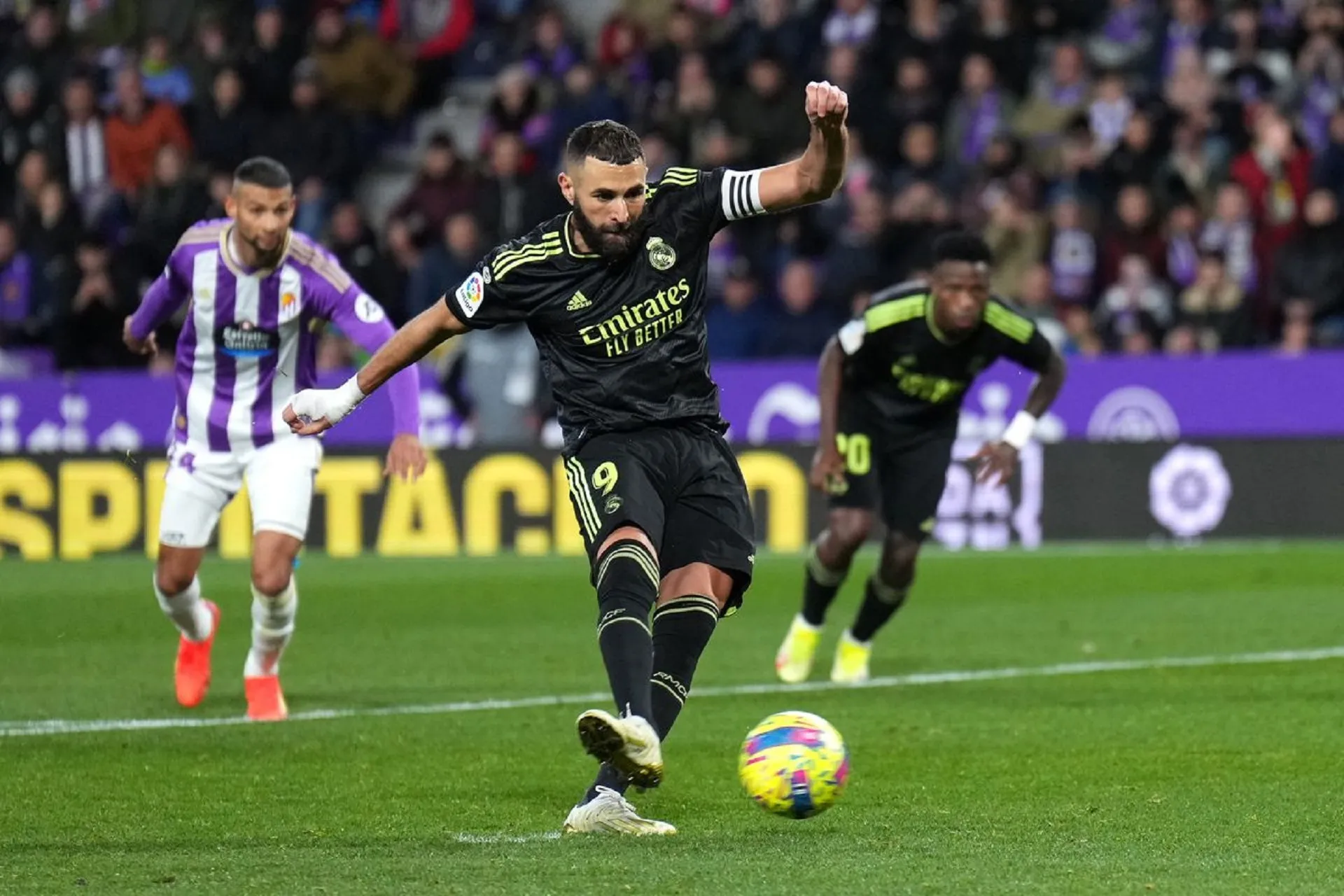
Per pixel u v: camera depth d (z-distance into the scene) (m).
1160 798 16.62
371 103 58.75
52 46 60.44
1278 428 43.41
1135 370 44.12
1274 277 46.06
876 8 55.72
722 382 45.94
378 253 51.56
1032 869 13.21
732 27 55.72
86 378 48.59
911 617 32.31
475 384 47.91
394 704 23.55
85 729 21.58
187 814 16.28
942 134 52.19
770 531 44.66
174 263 21.98
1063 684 24.77
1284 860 13.66
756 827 15.36
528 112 55.22
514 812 16.28
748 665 27.25
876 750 19.67
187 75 59.59
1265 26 52.56
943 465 25.00
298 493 22.22
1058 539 43.78
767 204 15.08
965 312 23.78
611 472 15.13
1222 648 27.91
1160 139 49.75
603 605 14.61
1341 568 38.03
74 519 46.22
